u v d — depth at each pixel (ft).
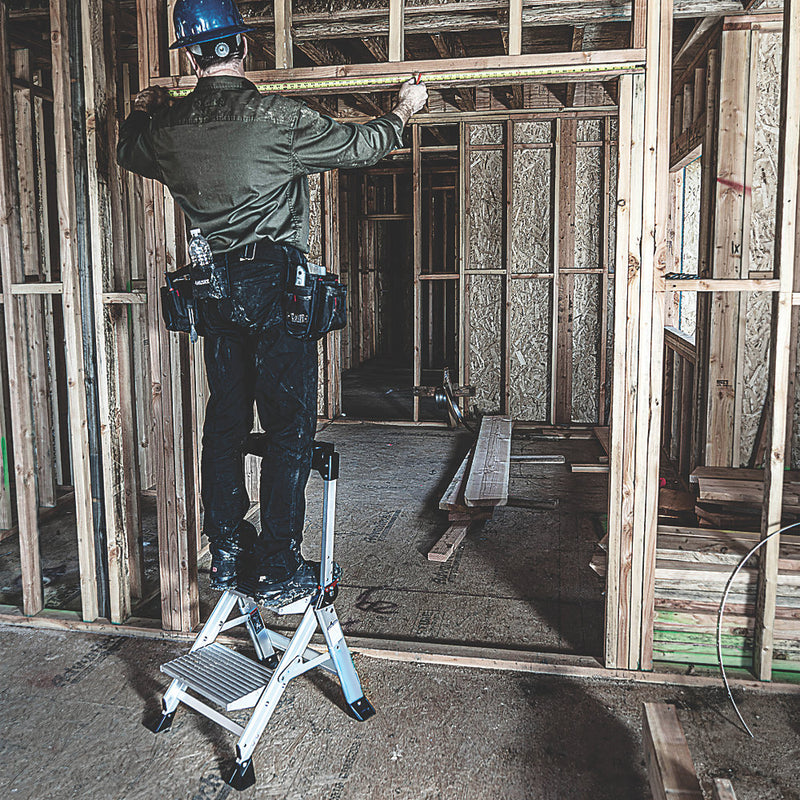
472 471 15.79
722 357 13.69
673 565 8.93
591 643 9.56
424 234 37.40
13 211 9.93
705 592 8.82
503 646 9.51
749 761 7.20
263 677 7.69
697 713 7.99
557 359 23.12
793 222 7.93
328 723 7.84
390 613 10.48
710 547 9.44
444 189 34.27
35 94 14.48
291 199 6.84
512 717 7.93
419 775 7.03
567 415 23.38
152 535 13.83
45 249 15.14
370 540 13.44
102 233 9.53
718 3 12.84
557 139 22.08
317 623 7.69
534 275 22.91
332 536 7.61
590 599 10.93
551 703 8.21
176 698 7.75
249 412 7.45
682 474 16.24
